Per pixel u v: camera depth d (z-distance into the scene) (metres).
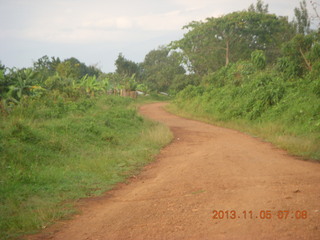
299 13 49.88
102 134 12.62
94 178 7.94
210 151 10.84
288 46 24.19
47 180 7.36
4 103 14.66
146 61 101.44
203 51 54.81
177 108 34.31
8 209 5.69
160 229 4.53
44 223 5.17
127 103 37.38
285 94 19.03
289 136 13.05
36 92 20.11
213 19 51.56
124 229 4.70
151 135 13.93
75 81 32.38
